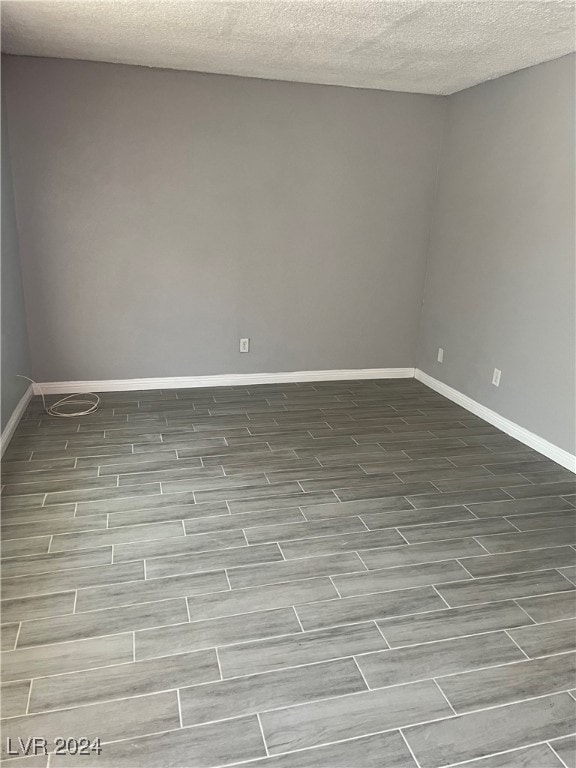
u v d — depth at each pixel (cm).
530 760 148
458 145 413
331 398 430
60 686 163
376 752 148
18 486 275
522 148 345
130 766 141
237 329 436
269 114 395
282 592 208
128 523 247
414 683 170
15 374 350
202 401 409
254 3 243
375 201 437
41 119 354
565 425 321
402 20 260
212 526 248
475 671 176
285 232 424
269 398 422
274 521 254
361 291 456
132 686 164
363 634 189
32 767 140
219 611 197
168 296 412
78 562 220
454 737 153
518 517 267
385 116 419
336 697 164
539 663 180
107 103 362
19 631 183
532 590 216
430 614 200
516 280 356
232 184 402
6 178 342
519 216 350
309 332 455
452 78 370
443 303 443
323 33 283
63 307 392
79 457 309
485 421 392
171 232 399
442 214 438
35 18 270
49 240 376
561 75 311
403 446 345
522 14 246
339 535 246
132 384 424
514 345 361
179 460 311
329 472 305
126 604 198
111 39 304
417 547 240
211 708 159
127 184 380
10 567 215
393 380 482
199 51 323
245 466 308
